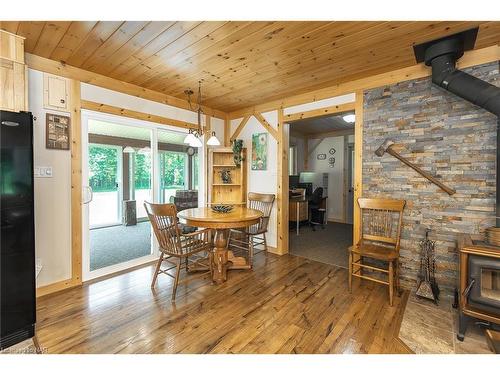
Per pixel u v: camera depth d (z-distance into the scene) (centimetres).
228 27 200
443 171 251
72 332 194
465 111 238
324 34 210
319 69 279
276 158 399
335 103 330
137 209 553
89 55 249
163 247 266
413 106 267
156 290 267
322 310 228
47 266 259
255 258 376
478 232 233
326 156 725
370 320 212
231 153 452
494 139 225
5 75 200
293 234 544
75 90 278
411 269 271
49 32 207
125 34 211
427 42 222
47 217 259
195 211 322
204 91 354
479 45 224
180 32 208
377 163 293
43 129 256
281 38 216
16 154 165
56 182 266
